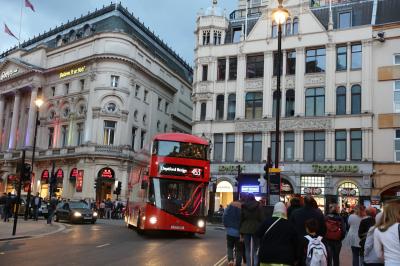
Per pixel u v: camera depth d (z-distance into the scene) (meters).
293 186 42.00
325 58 43.19
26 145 64.75
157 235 24.98
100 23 63.09
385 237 5.99
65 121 61.81
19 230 24.81
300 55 44.03
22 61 68.56
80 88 60.84
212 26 48.62
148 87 63.75
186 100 76.50
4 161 67.50
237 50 47.06
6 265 12.83
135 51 60.25
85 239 21.33
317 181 41.44
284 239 7.48
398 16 42.00
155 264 13.48
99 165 55.81
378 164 39.62
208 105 47.41
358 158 40.53
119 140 57.12
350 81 41.72
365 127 40.28
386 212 6.14
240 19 49.59
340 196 40.31
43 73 65.88
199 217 22.70
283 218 7.67
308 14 44.31
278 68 18.41
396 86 40.28
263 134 44.22
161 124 67.56
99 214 47.66
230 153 45.94
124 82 58.09
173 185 22.80
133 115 59.53
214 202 44.88
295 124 42.88
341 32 42.59
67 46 63.66
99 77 57.69
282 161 42.78
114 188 55.91
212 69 47.91
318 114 42.69
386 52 41.00
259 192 42.91
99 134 56.56
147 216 22.42
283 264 7.35
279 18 18.61
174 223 22.36
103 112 56.81
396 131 39.72
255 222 12.30
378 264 7.69
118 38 58.31
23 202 39.34
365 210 11.54
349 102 41.44
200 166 23.17
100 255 15.41
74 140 60.00
